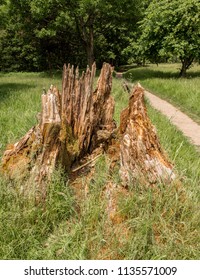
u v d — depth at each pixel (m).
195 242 4.83
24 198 5.34
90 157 6.32
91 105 6.38
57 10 37.50
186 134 12.07
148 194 5.19
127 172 5.61
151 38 31.28
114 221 5.14
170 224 5.03
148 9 31.83
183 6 28.62
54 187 5.45
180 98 18.38
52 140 5.66
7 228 4.88
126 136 5.88
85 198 5.53
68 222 5.29
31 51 53.62
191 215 5.12
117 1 36.31
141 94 6.38
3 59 56.28
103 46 53.75
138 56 35.00
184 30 29.09
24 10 38.50
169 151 7.75
